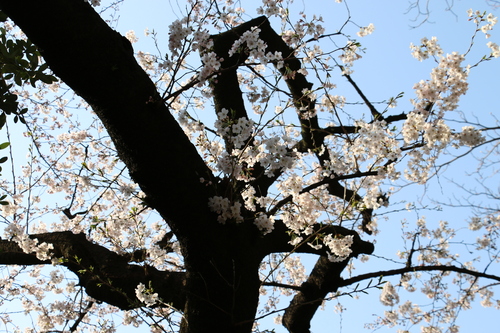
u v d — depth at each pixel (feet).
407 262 20.66
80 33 9.68
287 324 19.35
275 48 16.84
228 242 11.28
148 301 12.28
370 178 15.81
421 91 15.85
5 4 9.14
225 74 15.28
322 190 19.66
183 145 10.89
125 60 10.32
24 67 12.11
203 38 11.21
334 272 17.89
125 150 10.51
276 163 10.46
